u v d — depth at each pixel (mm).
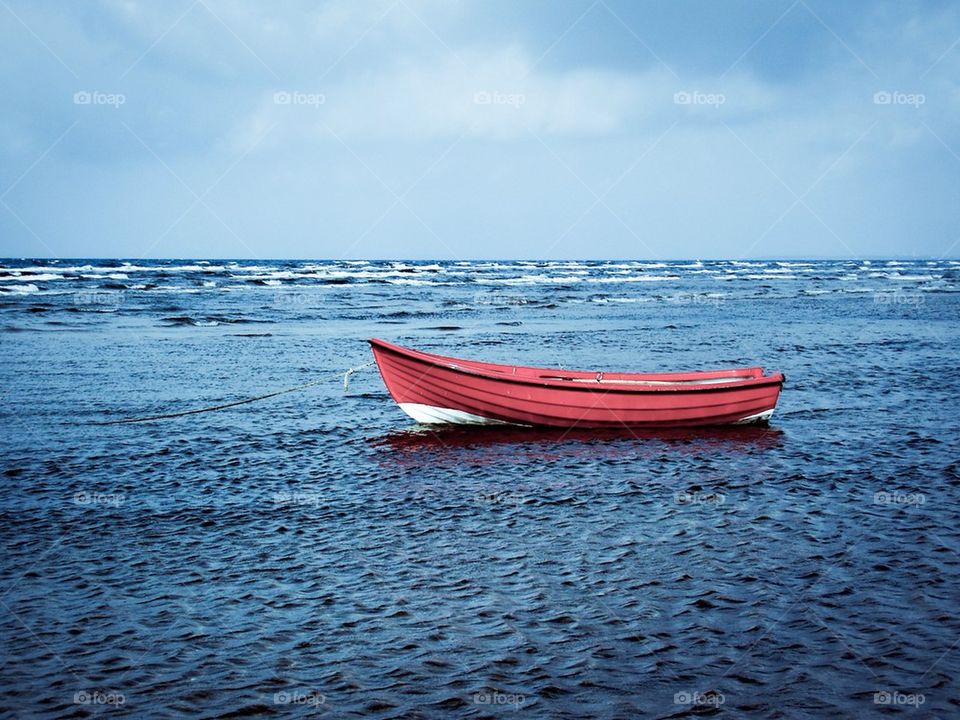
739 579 9391
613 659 7633
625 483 13430
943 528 11062
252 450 15664
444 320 42938
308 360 27172
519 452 15633
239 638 8039
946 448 15609
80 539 10750
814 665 7504
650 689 7137
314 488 13211
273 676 7348
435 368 17031
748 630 8172
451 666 7512
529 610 8641
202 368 25156
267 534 11008
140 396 20594
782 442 16234
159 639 8016
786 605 8711
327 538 10852
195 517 11703
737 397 17391
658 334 36375
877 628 8180
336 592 9109
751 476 13773
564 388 16969
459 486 13328
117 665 7527
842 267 147250
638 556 10117
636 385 17062
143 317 40312
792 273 112875
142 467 14312
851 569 9648
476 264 136250
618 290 71188
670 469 14305
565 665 7531
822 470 14102
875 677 7297
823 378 23969
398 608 8695
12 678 7277
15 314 39406
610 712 6789
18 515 11641
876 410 19328
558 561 9984
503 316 45812
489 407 17281
